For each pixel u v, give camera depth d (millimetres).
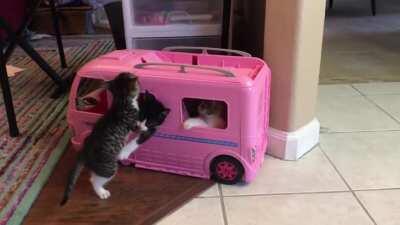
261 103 1144
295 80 1208
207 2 1592
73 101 1225
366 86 1930
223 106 1148
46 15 2918
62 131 1479
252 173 1136
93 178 1076
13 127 1428
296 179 1186
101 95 1203
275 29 1198
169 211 1046
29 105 1710
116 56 1244
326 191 1129
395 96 1800
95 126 1073
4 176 1195
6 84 1385
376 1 4316
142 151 1202
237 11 1745
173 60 1285
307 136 1311
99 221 1009
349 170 1229
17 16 2766
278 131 1288
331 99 1773
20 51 2506
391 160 1283
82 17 2975
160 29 1519
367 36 2951
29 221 1011
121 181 1171
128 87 1026
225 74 1080
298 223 1004
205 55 1255
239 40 1741
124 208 1057
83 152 1046
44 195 1112
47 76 2070
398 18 3547
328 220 1015
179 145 1158
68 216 1028
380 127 1507
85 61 2326
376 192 1124
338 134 1455
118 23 1788
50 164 1256
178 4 1612
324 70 2180
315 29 1210
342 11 3879
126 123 1043
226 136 1104
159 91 1109
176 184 1160
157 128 1146
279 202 1084
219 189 1143
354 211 1047
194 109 1172
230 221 1012
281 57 1205
